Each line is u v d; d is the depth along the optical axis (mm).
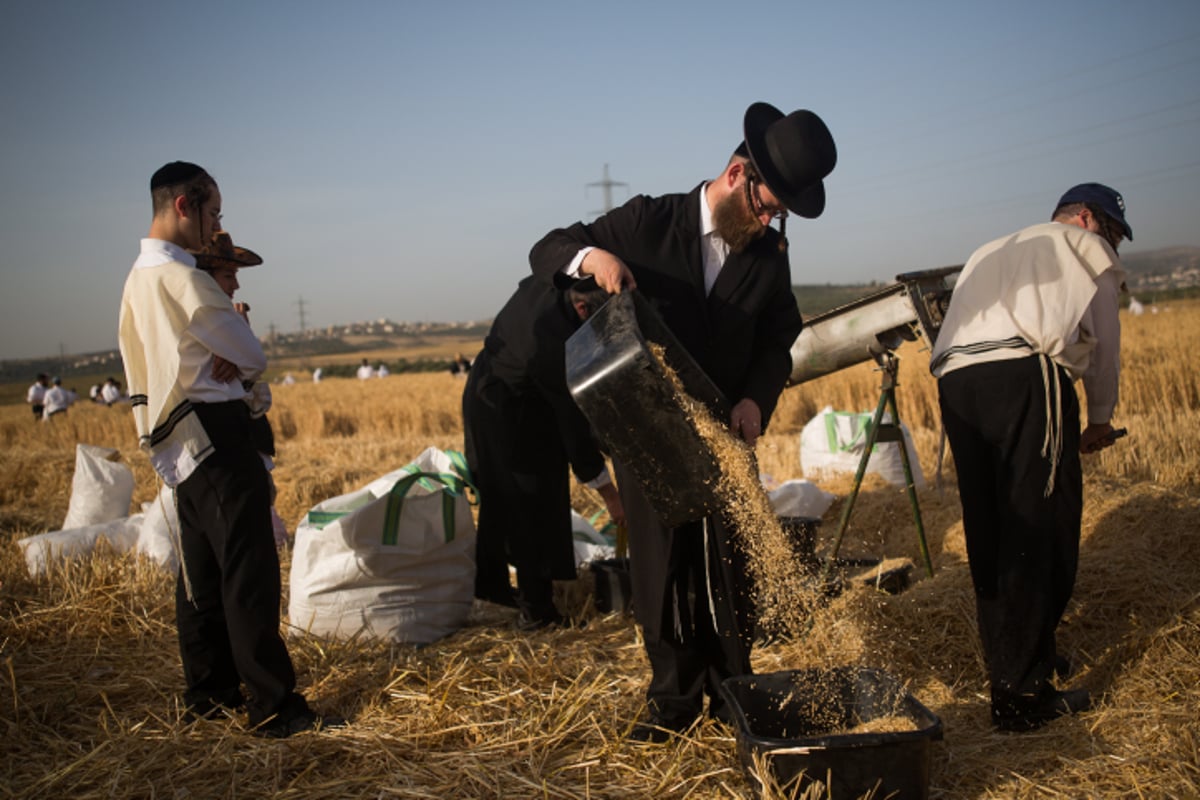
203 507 3082
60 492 9359
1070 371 3000
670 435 2613
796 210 2760
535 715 3098
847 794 2373
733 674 2984
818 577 3965
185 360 3043
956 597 3676
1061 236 3070
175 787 2721
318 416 18781
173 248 3188
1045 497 2943
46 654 3869
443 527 4230
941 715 3119
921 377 12625
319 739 2986
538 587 4273
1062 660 3350
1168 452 6918
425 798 2613
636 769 2754
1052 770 2688
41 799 2648
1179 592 3613
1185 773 2568
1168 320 22328
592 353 2621
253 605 3066
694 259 3000
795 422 13484
